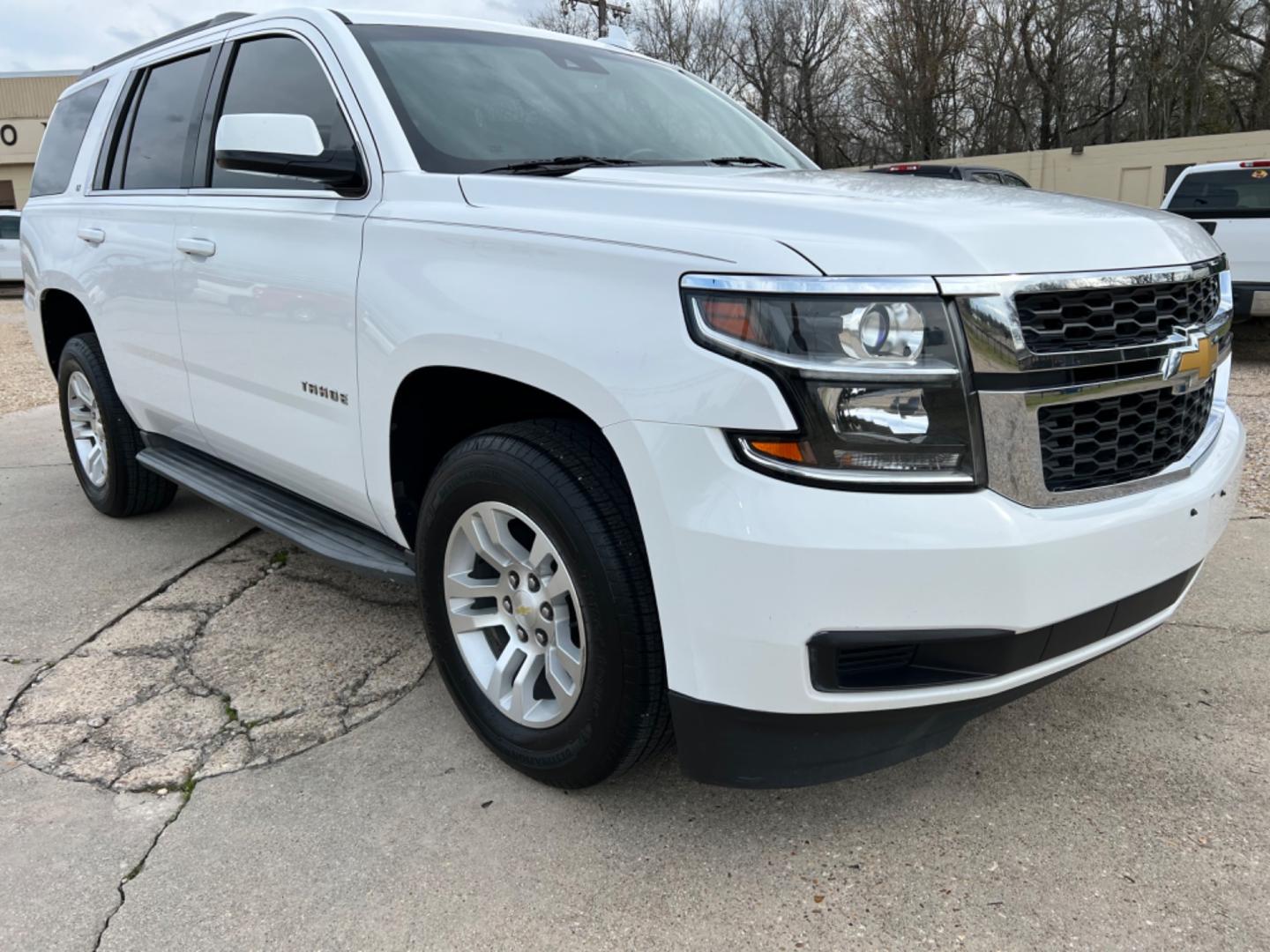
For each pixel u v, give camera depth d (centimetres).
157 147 369
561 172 252
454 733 267
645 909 200
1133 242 205
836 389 173
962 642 183
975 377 177
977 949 187
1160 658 303
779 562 175
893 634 178
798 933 193
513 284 213
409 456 260
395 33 297
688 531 183
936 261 177
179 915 199
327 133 281
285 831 225
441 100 279
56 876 211
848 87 3356
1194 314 217
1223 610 336
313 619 344
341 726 271
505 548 232
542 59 324
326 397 271
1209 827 222
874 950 188
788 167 327
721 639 184
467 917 198
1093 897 200
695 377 180
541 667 236
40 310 454
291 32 304
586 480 206
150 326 356
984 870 210
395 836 223
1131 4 2819
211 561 403
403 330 237
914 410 175
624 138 305
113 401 417
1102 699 279
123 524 452
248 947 190
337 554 286
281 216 283
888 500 175
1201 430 234
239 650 319
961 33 2905
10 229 2059
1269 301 926
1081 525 188
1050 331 185
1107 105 3008
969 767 248
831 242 182
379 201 257
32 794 240
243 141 262
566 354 198
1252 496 477
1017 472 182
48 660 312
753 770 197
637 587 201
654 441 185
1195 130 2755
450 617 249
